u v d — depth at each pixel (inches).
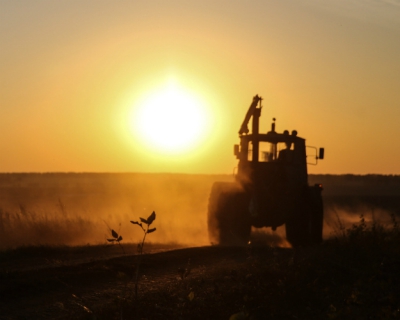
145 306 479.2
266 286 546.9
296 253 762.2
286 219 1062.4
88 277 604.1
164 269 664.4
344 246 740.7
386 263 649.6
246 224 1063.6
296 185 1071.0
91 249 861.8
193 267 679.7
